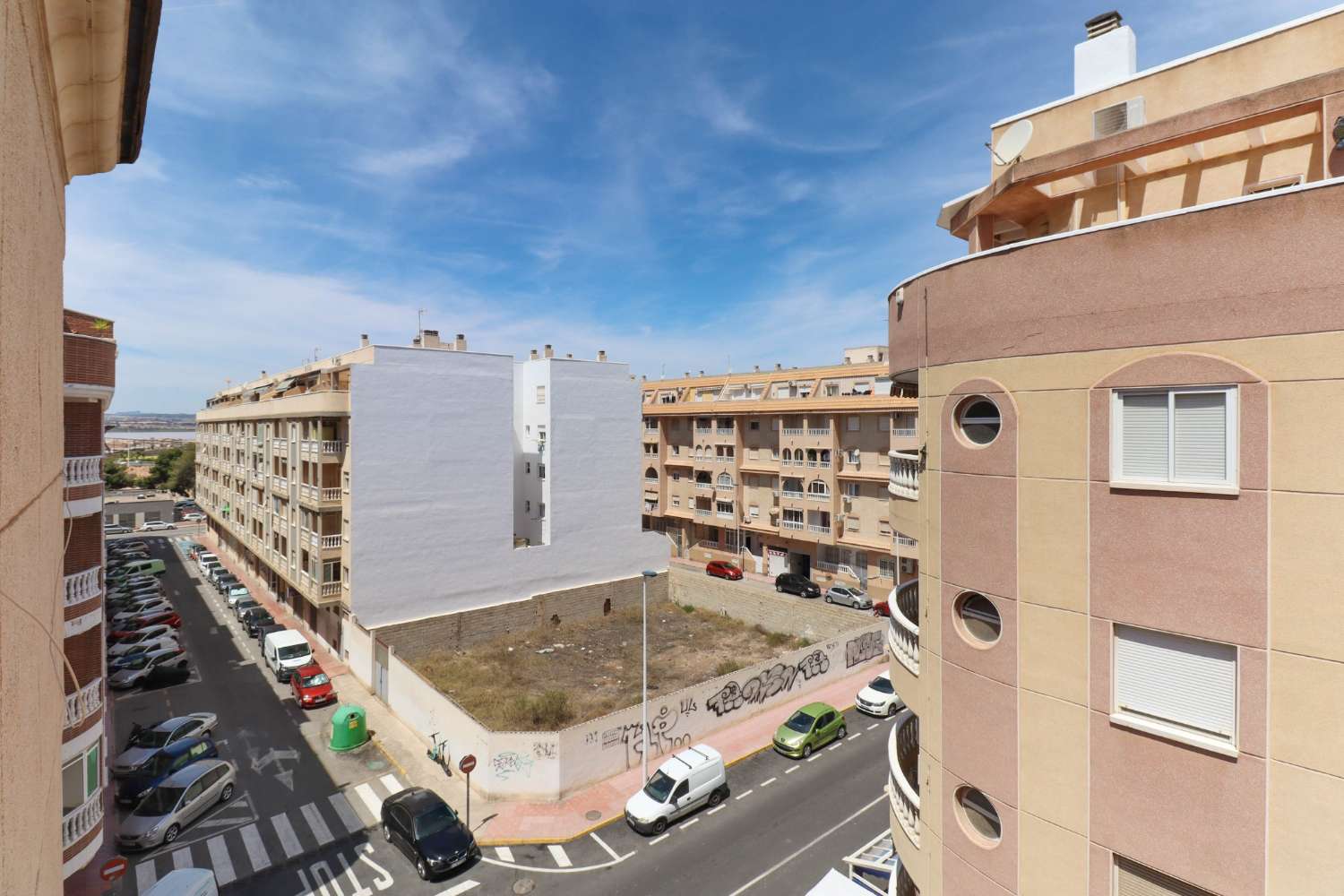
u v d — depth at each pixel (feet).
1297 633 19.01
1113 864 22.88
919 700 30.63
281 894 50.70
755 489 162.40
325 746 74.28
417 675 77.15
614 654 103.91
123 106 12.59
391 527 99.30
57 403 12.02
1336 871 18.44
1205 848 20.65
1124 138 27.07
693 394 197.67
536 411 125.39
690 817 61.82
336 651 104.42
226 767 63.67
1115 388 22.29
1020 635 25.09
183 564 170.50
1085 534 23.13
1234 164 28.71
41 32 9.55
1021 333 24.88
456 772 68.90
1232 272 19.93
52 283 10.94
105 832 57.98
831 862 55.06
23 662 8.25
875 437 135.54
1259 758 19.67
